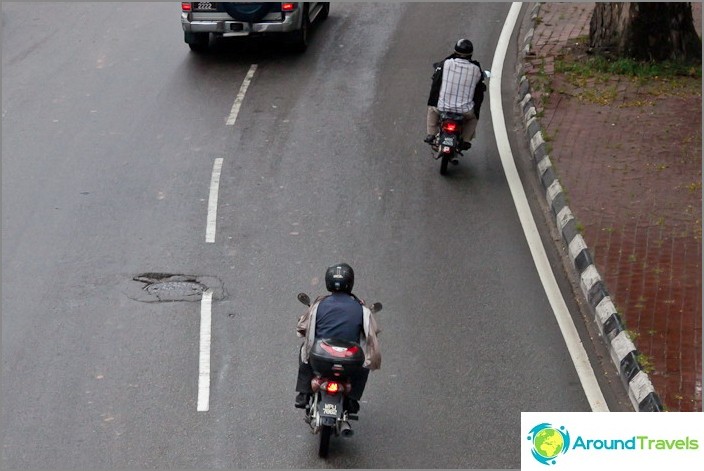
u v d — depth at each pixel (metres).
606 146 29.22
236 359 20.62
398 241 25.20
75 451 18.00
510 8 42.62
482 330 21.56
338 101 33.81
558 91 33.19
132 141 30.91
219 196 27.48
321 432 17.25
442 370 20.25
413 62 37.09
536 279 23.47
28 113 33.03
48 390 19.67
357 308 17.14
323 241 25.20
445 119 28.03
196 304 22.56
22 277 23.73
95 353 20.84
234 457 17.78
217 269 24.02
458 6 43.03
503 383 19.81
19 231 25.78
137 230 25.83
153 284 23.41
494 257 24.44
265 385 19.80
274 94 34.34
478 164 29.47
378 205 27.02
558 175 27.48
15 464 17.64
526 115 31.86
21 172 28.94
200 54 38.19
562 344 21.03
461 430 18.53
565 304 22.48
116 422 18.75
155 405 19.23
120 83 35.41
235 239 25.33
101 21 42.09
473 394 19.53
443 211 26.70
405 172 28.91
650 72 34.41
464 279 23.50
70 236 25.55
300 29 37.44
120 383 19.88
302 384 17.70
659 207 25.66
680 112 31.56
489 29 40.25
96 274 23.84
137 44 39.25
